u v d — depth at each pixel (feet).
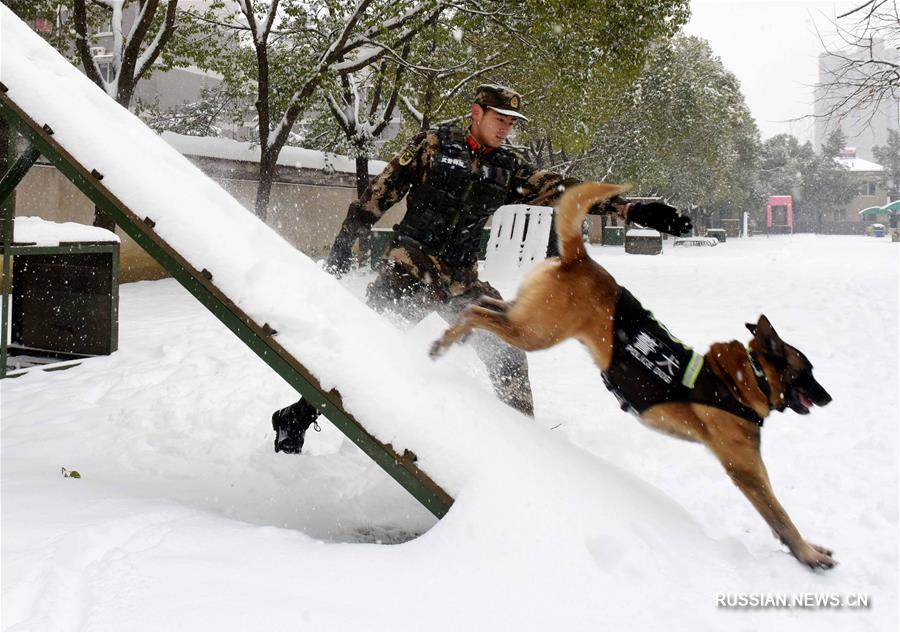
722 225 184.85
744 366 9.73
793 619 7.63
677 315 32.01
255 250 10.40
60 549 7.83
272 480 11.98
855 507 11.50
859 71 46.14
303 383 9.28
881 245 110.42
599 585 7.71
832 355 23.91
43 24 49.01
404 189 12.13
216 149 50.01
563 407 17.56
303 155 57.62
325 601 7.08
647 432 15.65
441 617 6.95
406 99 59.88
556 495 8.78
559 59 48.16
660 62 100.63
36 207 38.88
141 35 41.19
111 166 9.86
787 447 14.56
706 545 8.98
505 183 12.10
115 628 6.33
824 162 250.78
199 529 8.64
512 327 10.42
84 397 17.30
